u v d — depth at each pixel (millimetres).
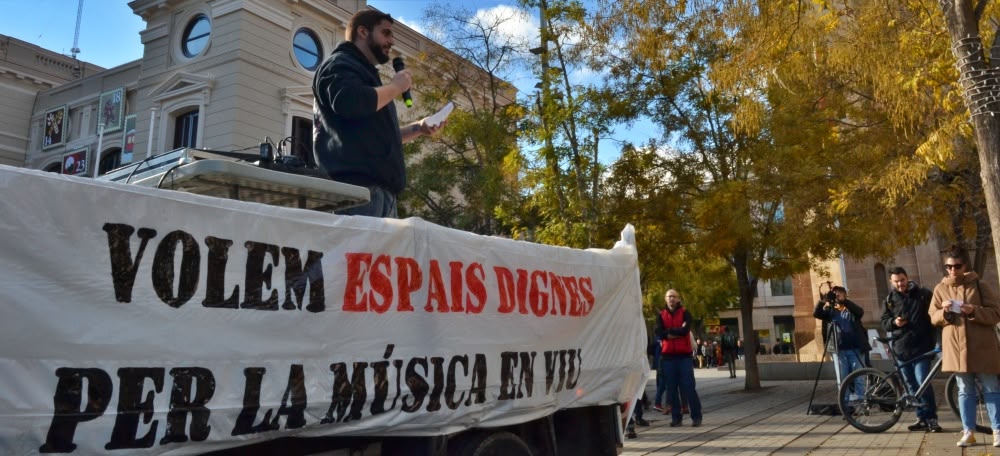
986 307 6875
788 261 15867
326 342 2828
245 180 3318
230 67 21875
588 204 13172
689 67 14273
